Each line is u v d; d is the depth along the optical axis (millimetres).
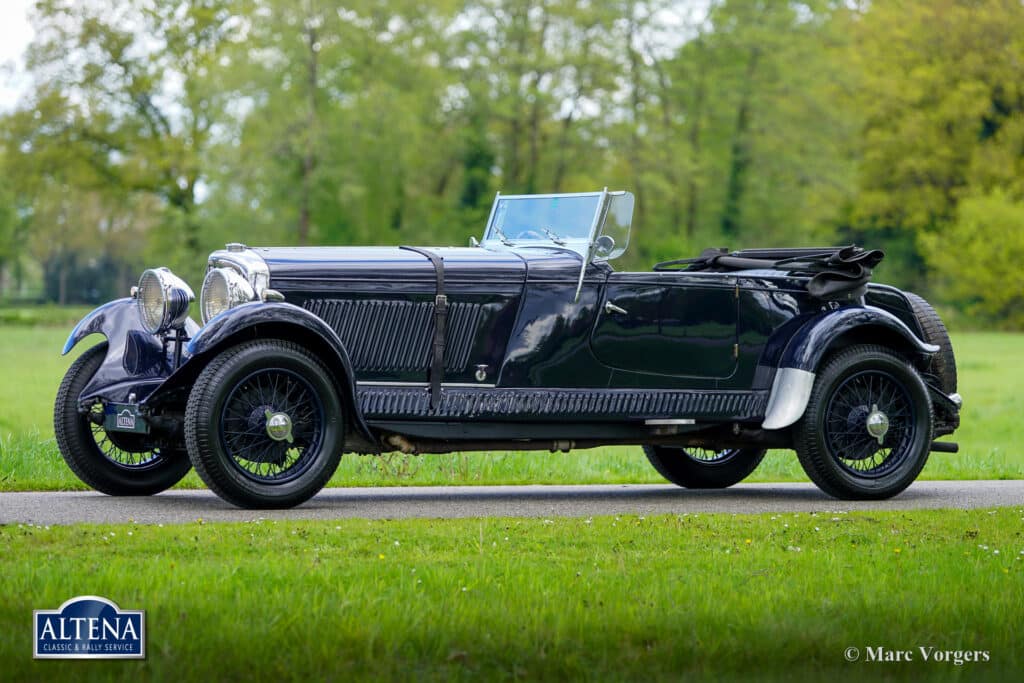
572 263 12203
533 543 9008
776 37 77125
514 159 76312
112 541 8617
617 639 6418
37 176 79938
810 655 6395
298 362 10969
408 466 15742
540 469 16516
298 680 5766
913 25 99375
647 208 77188
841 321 12914
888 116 100000
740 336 12820
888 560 8555
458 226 74750
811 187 79312
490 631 6445
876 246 104188
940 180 100875
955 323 100812
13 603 6719
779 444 13180
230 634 6160
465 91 72750
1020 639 6727
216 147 66438
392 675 5867
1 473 14422
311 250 11984
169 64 78188
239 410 10930
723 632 6535
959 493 13875
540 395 12023
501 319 11945
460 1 71062
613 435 12461
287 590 7043
